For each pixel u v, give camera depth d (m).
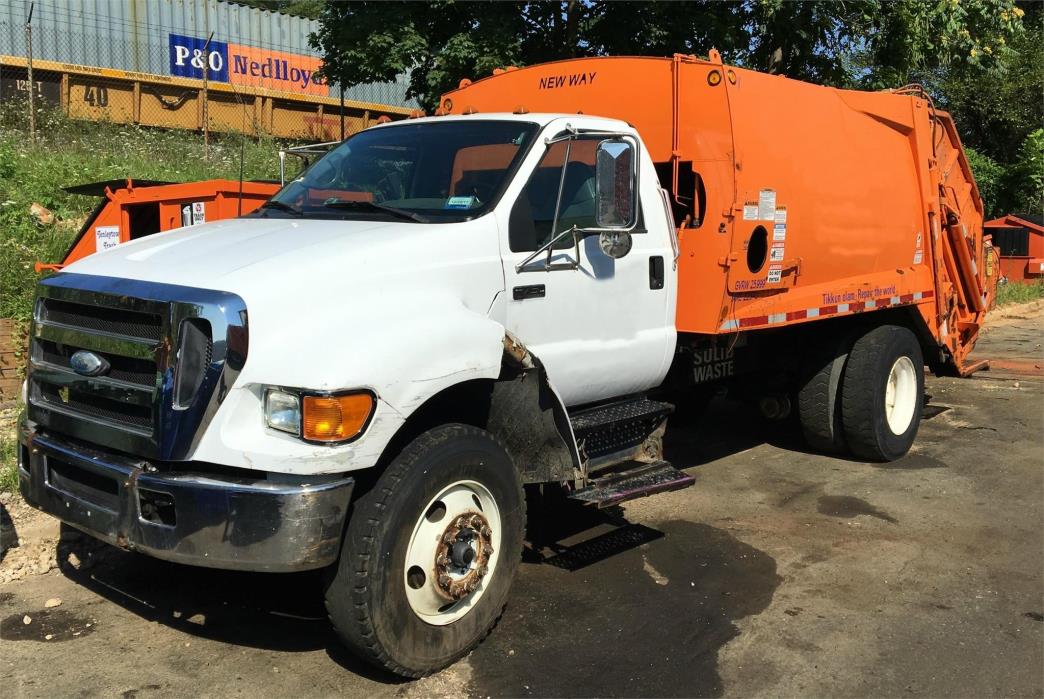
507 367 4.36
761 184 5.86
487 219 4.42
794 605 4.78
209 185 7.83
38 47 15.19
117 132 14.91
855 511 6.28
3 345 7.84
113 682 3.87
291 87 18.00
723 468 7.33
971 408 9.64
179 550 3.55
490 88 6.75
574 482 4.71
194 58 16.78
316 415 3.47
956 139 8.52
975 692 3.96
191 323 3.53
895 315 7.98
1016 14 15.07
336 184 5.00
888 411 7.59
